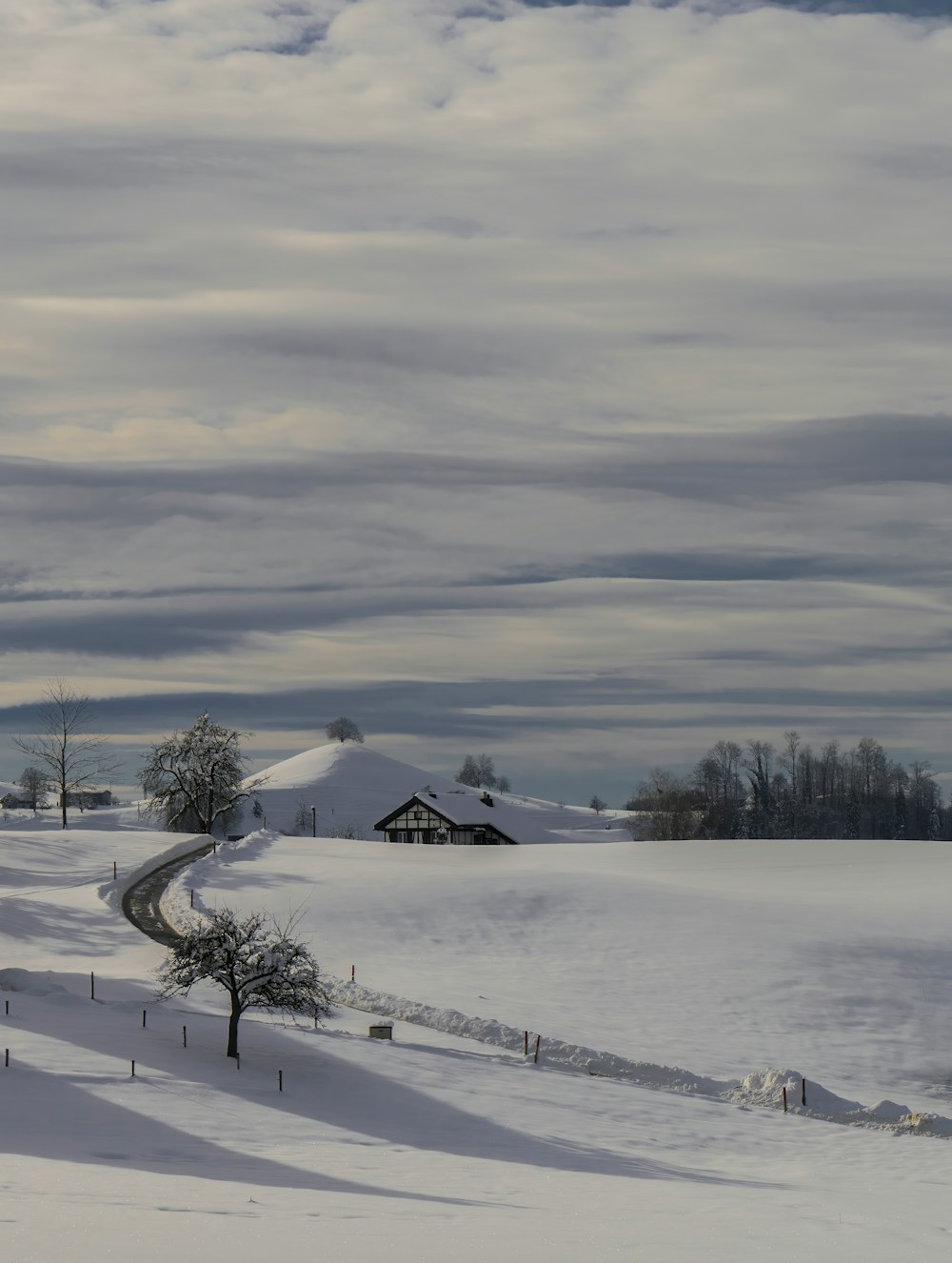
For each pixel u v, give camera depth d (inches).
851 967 2456.9
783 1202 1128.8
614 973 2437.3
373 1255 634.2
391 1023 2021.4
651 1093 1710.1
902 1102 1781.5
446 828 5777.6
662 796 7303.2
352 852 4325.8
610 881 3344.0
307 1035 1834.4
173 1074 1508.4
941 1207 1190.3
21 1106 1280.8
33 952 2536.9
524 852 4362.7
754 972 2421.3
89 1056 1550.2
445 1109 1491.1
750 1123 1601.9
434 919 2933.1
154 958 2491.4
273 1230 705.0
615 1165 1296.8
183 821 6210.6
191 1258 580.1
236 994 1699.1
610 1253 722.8
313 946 2691.9
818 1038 2062.0
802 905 3058.6
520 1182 1114.7
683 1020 2135.8
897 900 3129.9
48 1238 623.2
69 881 3572.8
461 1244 708.0
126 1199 805.2
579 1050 1879.9
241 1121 1321.4
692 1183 1227.9
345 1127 1349.7
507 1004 2186.3
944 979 2381.9
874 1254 841.5
